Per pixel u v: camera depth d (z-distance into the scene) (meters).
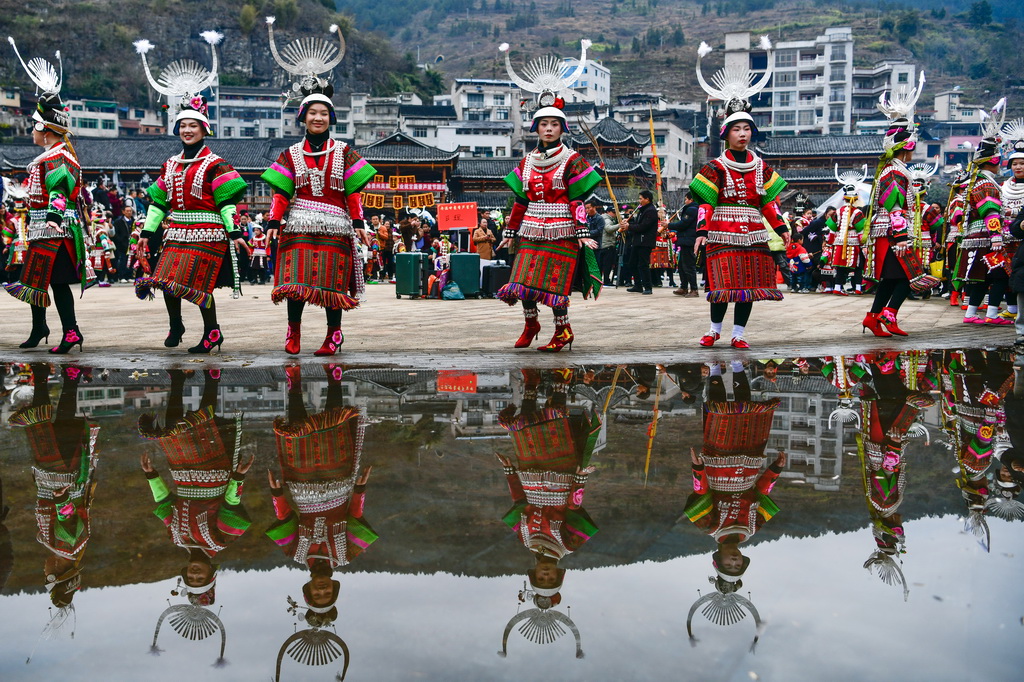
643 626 1.60
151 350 6.32
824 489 2.60
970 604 1.71
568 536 2.12
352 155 5.91
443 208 14.94
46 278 6.07
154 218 6.12
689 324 8.77
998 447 3.23
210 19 142.62
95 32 129.88
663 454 3.08
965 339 7.30
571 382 4.85
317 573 1.88
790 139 70.50
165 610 1.69
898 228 7.20
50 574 1.89
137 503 2.45
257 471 2.82
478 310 10.69
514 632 1.57
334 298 5.86
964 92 175.88
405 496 2.51
